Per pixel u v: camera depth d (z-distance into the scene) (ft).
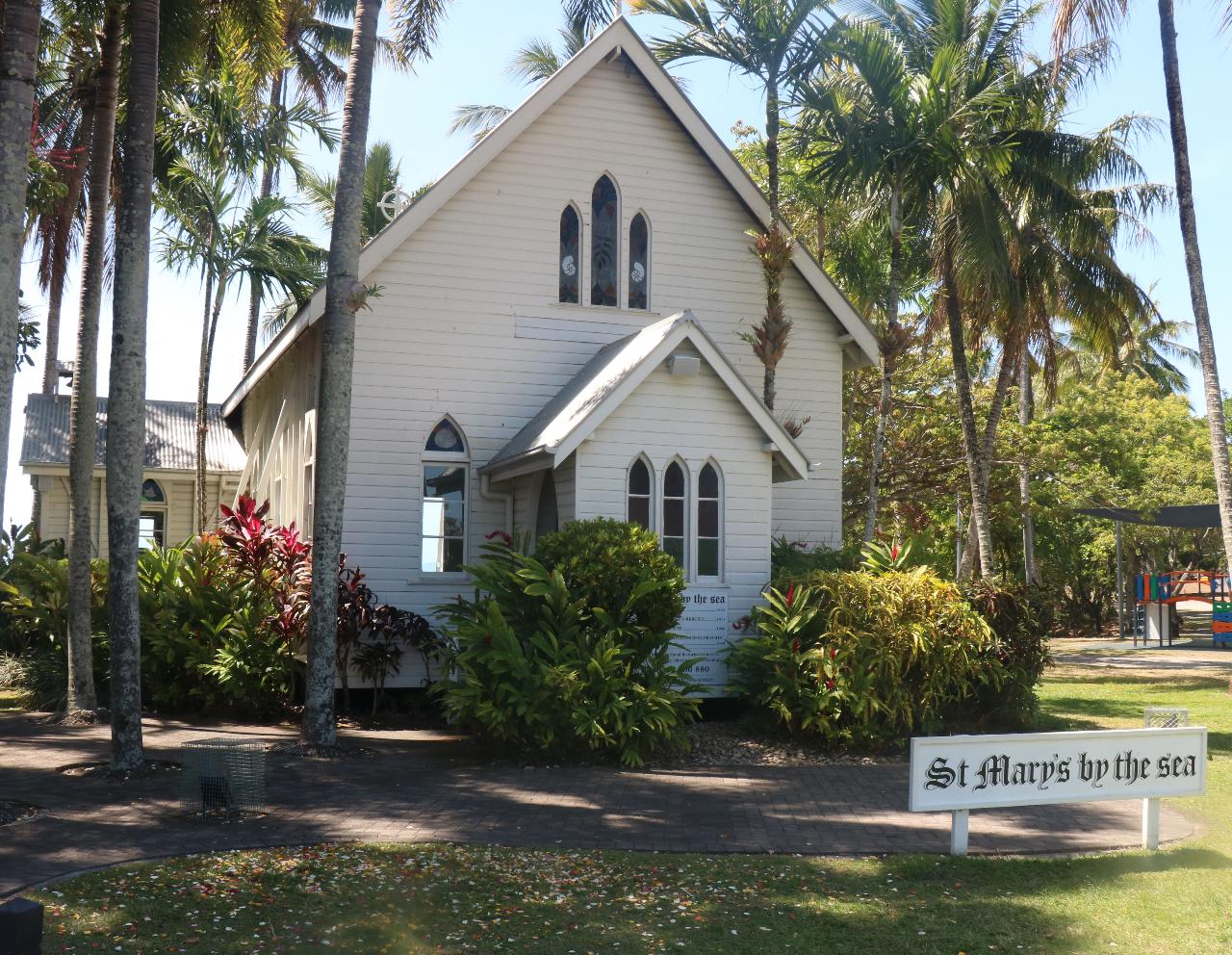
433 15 55.36
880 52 64.54
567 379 61.21
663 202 64.03
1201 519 102.37
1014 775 29.60
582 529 46.80
